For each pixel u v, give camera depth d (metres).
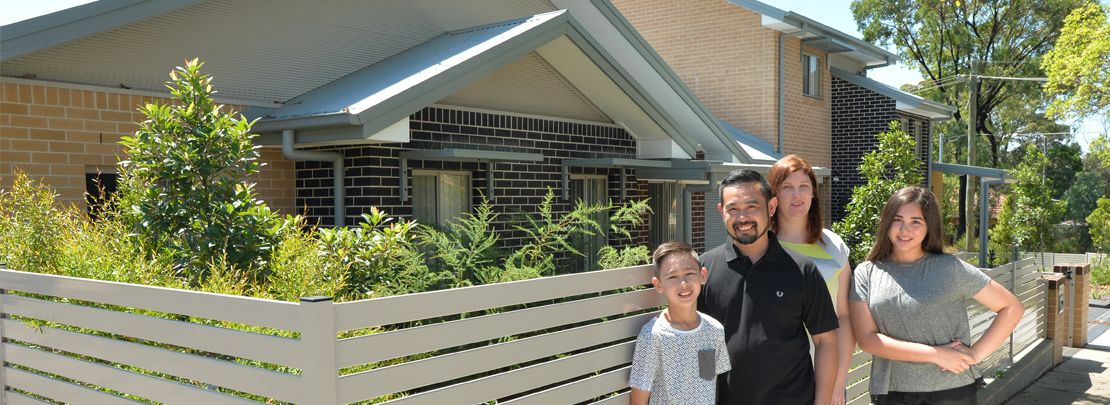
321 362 2.18
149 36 6.23
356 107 5.83
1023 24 28.75
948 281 3.50
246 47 6.90
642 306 3.24
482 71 6.73
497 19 9.51
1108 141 19.50
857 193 8.99
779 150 16.20
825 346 3.04
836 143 18.81
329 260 4.30
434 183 7.34
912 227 3.56
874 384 3.76
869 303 3.72
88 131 5.89
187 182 4.60
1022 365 7.77
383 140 6.03
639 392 2.95
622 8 18.41
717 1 16.84
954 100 31.31
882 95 18.14
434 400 2.44
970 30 30.02
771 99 16.17
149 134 4.75
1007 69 29.45
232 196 4.72
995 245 22.89
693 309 2.89
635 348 3.09
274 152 7.02
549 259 5.38
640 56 9.10
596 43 7.61
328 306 2.19
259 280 4.36
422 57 7.46
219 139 4.69
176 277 4.27
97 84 5.93
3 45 5.20
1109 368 8.67
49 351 3.65
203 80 4.83
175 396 2.84
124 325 3.07
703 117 10.02
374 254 4.51
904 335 3.57
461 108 7.31
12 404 3.77
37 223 4.54
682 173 9.48
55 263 4.32
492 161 7.57
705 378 2.82
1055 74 18.81
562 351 2.85
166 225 4.52
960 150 38.00
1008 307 3.45
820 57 18.23
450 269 5.11
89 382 3.27
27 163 5.55
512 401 2.67
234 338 2.54
